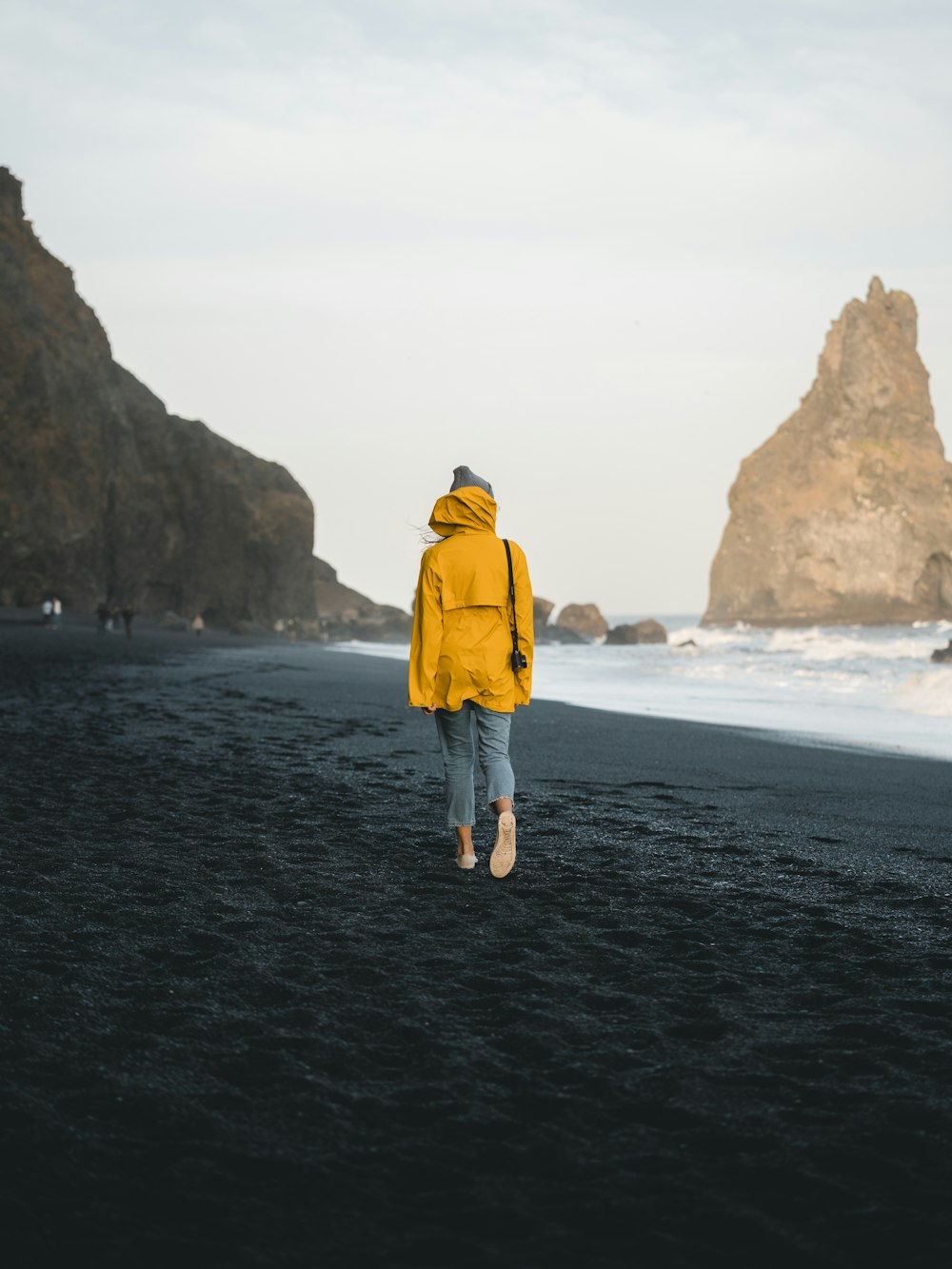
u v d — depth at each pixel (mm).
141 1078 2641
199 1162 2229
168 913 4152
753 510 175750
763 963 3654
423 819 6328
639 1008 3188
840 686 21531
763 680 24328
